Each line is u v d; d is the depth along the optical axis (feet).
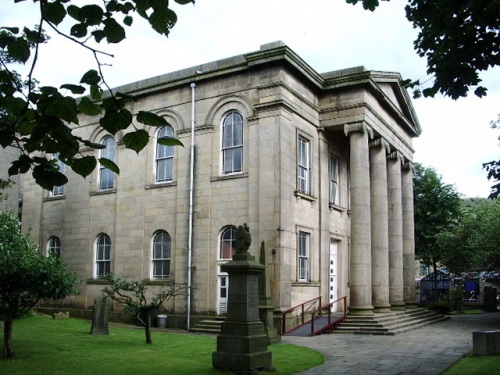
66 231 96.73
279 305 72.13
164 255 84.69
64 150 17.47
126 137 16.65
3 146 17.22
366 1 30.30
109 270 90.17
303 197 80.64
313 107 85.46
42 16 15.48
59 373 40.65
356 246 81.20
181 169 84.38
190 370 42.50
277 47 76.18
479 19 33.30
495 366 43.96
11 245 57.52
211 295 78.43
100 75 16.29
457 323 90.89
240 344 42.73
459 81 36.50
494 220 104.01
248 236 45.98
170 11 16.94
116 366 43.75
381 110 92.63
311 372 43.45
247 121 79.15
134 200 88.84
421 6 35.86
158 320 80.48
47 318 80.84
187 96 85.66
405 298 101.19
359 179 82.74
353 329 73.51
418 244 146.61
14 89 16.89
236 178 79.00
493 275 124.98
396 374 42.68
